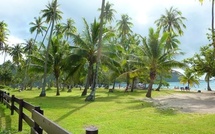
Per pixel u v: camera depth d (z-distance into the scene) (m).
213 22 37.50
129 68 40.81
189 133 7.57
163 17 47.81
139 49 30.53
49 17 40.50
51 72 34.47
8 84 77.88
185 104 18.14
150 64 29.05
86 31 28.80
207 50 32.97
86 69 33.00
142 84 63.81
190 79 65.56
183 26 47.62
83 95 29.73
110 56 28.03
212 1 37.72
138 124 9.18
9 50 68.44
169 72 30.19
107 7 49.62
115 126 8.80
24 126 8.13
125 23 54.00
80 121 9.98
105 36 27.61
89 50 28.41
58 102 19.34
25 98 24.69
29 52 62.88
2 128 7.79
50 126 3.28
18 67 72.38
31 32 54.06
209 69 32.91
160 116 11.38
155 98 25.89
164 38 28.88
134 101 20.70
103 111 13.39
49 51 33.06
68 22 56.62
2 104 13.67
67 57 27.64
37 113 4.50
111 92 41.25
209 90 57.09
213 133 7.52
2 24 44.84
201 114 11.98
